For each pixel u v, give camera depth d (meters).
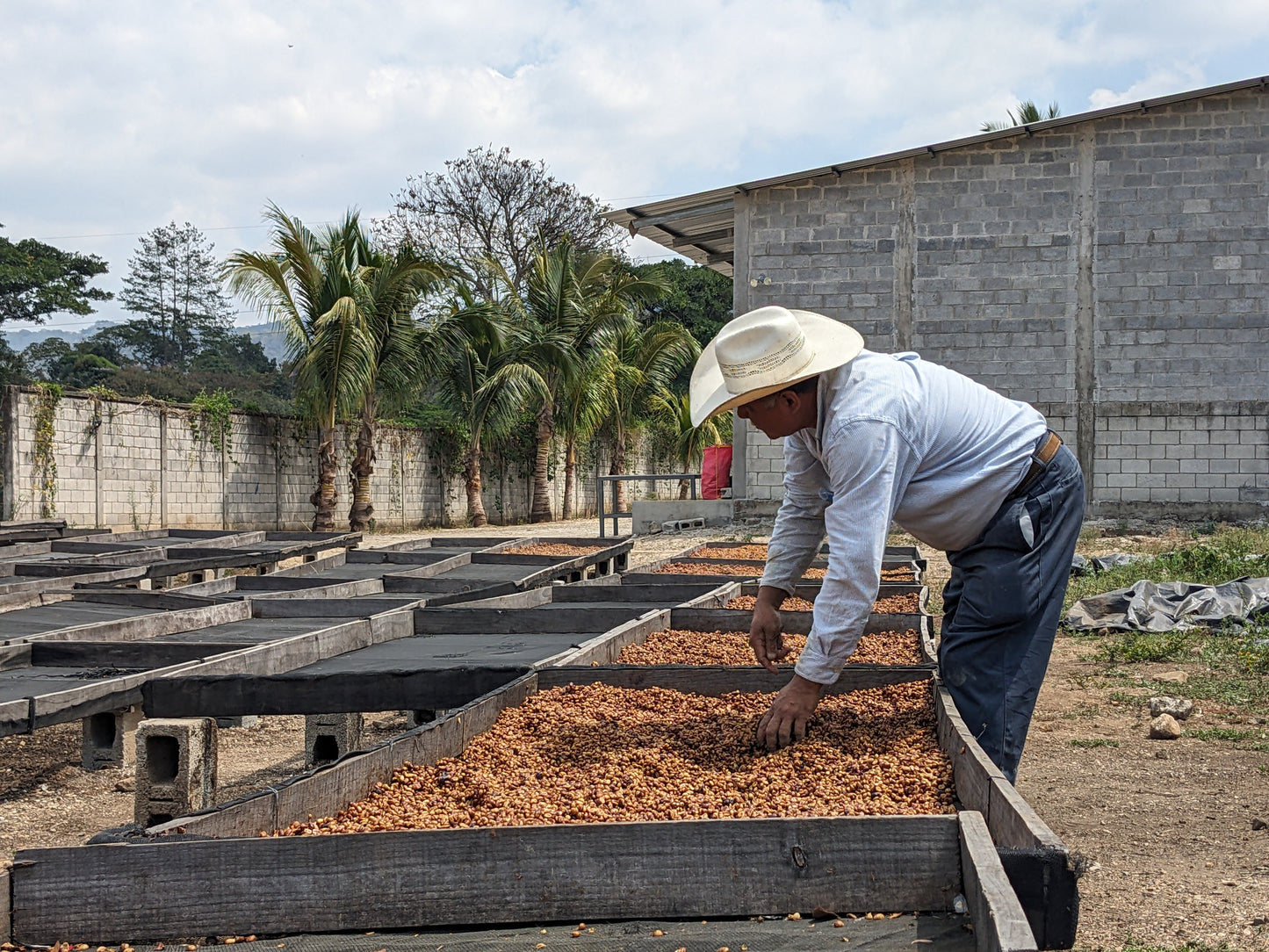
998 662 3.37
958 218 16.25
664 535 16.38
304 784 2.83
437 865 2.38
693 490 19.52
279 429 20.66
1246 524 15.24
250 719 6.53
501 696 4.09
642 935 2.28
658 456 32.09
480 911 2.37
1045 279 16.05
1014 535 3.32
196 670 4.63
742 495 17.22
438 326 20.64
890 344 16.48
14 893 2.33
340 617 7.13
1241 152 15.49
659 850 2.38
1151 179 15.74
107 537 12.98
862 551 3.12
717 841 2.39
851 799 3.00
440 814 2.91
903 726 3.80
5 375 31.52
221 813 2.57
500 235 35.69
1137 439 15.79
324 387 18.55
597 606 7.23
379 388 20.17
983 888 1.97
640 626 5.88
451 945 2.26
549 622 6.38
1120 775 4.86
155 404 18.22
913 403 3.19
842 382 3.18
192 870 2.34
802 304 16.69
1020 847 2.22
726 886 2.37
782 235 16.73
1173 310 15.70
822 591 3.24
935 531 3.39
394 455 22.80
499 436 23.73
